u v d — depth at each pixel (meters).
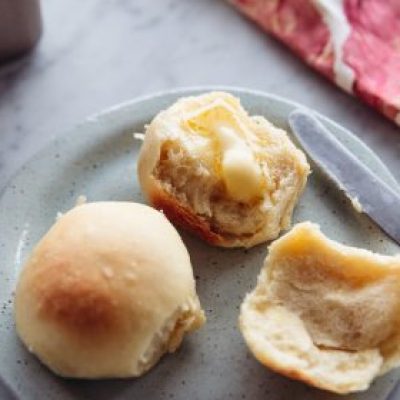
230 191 0.28
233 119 0.29
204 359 0.26
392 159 0.33
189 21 0.39
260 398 0.25
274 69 0.37
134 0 0.40
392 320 0.25
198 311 0.26
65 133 0.31
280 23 0.37
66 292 0.24
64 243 0.25
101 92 0.36
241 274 0.28
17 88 0.36
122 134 0.31
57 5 0.39
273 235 0.29
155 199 0.29
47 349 0.24
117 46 0.38
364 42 0.35
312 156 0.30
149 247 0.25
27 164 0.30
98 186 0.30
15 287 0.27
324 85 0.36
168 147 0.29
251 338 0.25
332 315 0.26
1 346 0.26
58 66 0.37
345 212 0.30
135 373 0.25
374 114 0.34
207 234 0.28
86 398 0.25
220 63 0.37
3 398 0.26
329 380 0.24
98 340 0.24
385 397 0.25
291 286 0.26
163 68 0.37
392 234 0.28
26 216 0.29
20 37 0.36
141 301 0.24
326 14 0.36
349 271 0.26
